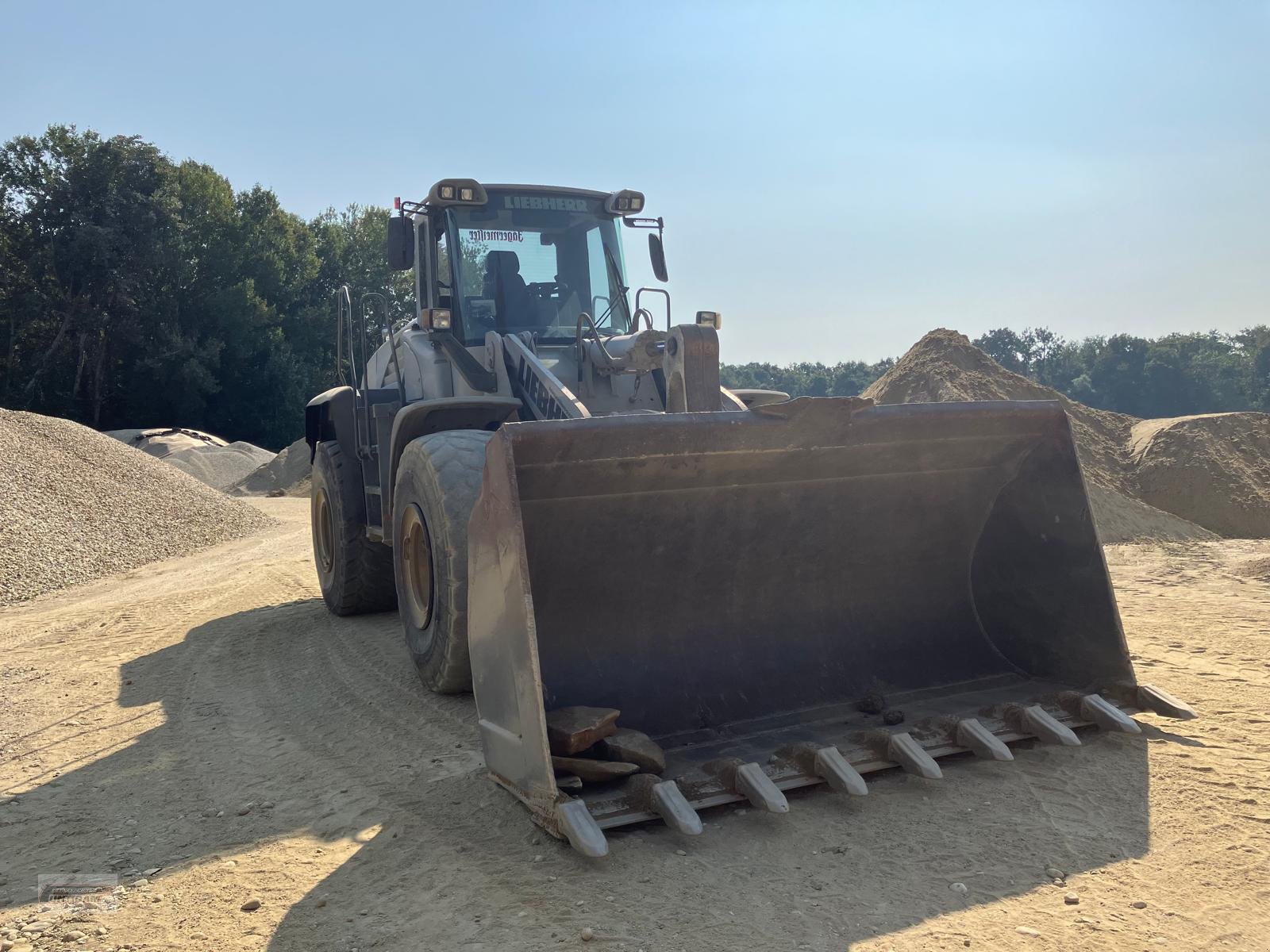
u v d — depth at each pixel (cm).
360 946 279
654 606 434
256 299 4938
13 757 475
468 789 394
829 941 270
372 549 758
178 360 4688
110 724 524
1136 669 543
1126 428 1667
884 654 473
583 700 410
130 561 1313
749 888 303
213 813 389
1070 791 367
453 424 567
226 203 5025
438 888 311
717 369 485
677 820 324
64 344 4616
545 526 398
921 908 287
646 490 405
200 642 729
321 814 381
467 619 465
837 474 443
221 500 1747
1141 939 267
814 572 466
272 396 5056
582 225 672
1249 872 303
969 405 442
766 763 374
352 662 633
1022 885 300
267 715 527
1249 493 1376
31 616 941
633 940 273
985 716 421
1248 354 11219
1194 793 361
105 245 4344
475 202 628
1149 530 1169
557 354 614
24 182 4509
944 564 497
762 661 448
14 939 294
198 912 306
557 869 320
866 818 351
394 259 670
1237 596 787
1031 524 476
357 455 759
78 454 1573
